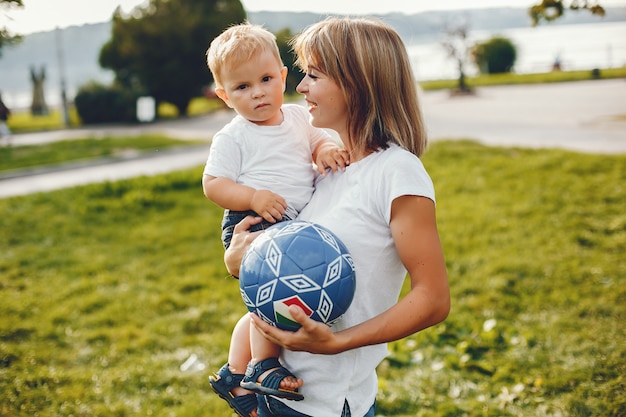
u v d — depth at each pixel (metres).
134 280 6.21
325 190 1.94
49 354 4.70
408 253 1.70
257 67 2.06
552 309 4.93
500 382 3.93
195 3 25.97
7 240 7.44
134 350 4.79
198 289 5.97
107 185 9.40
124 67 25.47
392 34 1.84
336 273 1.67
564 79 23.11
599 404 3.54
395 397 3.82
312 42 1.82
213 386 2.10
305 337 1.65
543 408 3.56
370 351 1.88
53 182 11.09
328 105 1.83
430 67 31.14
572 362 4.04
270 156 2.06
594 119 13.25
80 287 6.01
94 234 7.65
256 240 1.76
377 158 1.79
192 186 9.72
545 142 11.11
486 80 26.16
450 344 4.52
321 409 1.83
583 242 6.30
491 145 10.92
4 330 5.08
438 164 9.77
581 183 8.08
